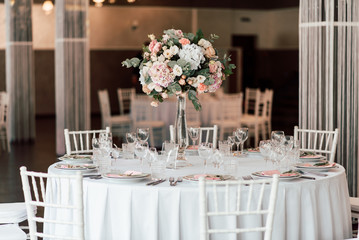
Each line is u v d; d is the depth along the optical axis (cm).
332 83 585
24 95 1160
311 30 589
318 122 594
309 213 368
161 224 351
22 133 1151
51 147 1053
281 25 1602
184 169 416
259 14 1642
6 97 1104
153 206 349
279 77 1603
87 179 373
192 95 430
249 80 1664
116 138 1156
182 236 351
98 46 1662
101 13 1648
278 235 359
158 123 1009
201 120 1073
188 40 419
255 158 465
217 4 1666
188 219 349
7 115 1092
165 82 415
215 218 350
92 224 364
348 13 580
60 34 898
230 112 1070
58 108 923
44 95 1634
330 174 395
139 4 1669
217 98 1173
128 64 436
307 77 596
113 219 357
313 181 371
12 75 1158
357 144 594
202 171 408
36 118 1611
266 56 1638
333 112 589
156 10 1678
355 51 585
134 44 1688
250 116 1189
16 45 1157
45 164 877
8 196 663
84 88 911
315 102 593
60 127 925
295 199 362
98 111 1688
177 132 439
